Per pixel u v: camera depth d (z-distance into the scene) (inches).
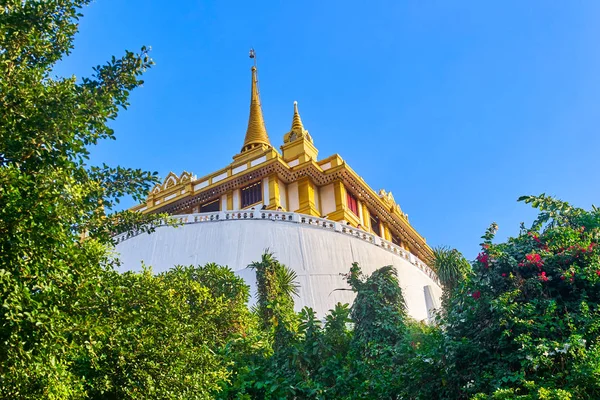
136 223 633.6
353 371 816.9
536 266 699.4
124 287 609.9
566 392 551.8
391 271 968.9
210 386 640.4
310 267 1396.4
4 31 539.8
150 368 591.8
